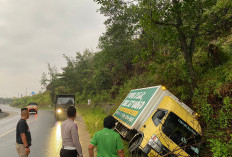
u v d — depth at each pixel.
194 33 8.04
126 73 24.36
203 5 7.75
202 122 7.79
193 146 5.84
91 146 3.12
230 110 6.85
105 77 30.14
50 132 11.99
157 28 8.23
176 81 10.45
